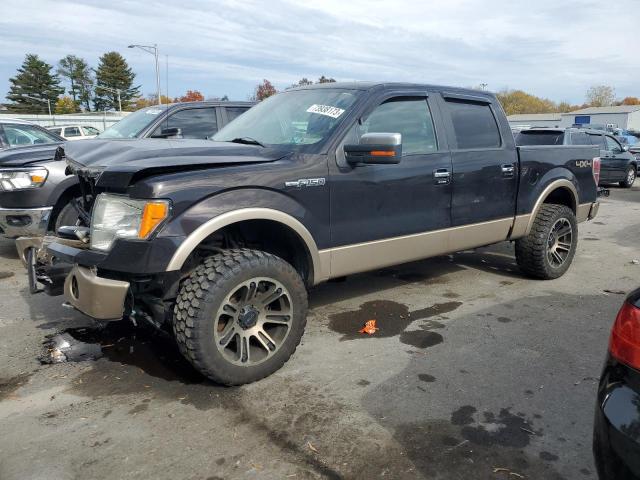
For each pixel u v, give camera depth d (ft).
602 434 6.09
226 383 10.54
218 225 10.10
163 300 10.64
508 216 16.44
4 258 21.03
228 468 8.29
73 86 364.79
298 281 11.19
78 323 14.16
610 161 51.24
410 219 13.62
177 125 23.34
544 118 268.82
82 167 11.46
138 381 11.05
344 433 9.20
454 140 14.80
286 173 11.15
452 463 8.43
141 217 9.67
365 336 13.44
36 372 11.46
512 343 13.06
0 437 9.09
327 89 14.03
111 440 8.99
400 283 18.04
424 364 11.87
